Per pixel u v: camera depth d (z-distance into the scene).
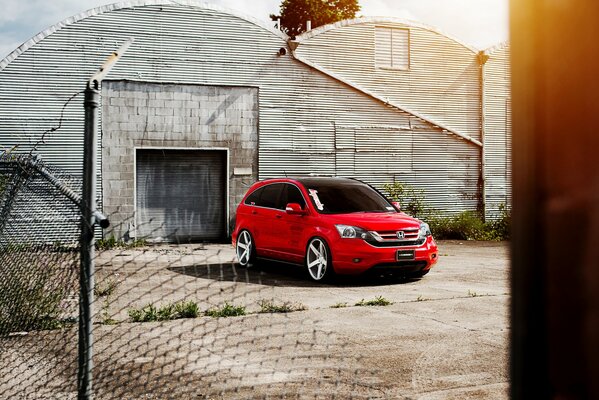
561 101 0.84
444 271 12.20
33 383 4.24
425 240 10.67
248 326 6.77
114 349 5.53
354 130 21.69
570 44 0.83
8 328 5.21
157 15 19.36
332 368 5.13
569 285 0.83
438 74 22.86
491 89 23.50
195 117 19.75
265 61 20.56
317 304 8.34
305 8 44.75
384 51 22.20
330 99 21.39
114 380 4.24
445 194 22.81
